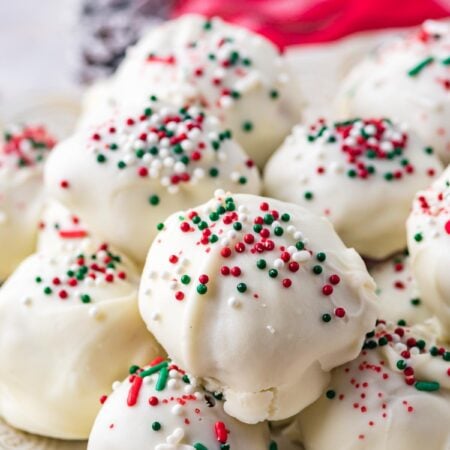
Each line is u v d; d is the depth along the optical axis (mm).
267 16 375
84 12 383
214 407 190
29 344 201
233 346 182
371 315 188
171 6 389
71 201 213
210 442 186
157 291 189
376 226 215
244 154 220
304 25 373
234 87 234
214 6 376
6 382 203
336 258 190
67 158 213
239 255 186
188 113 219
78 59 384
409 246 205
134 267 216
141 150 210
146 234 211
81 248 217
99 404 202
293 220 194
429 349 196
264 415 186
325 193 216
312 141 223
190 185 209
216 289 184
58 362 201
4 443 207
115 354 202
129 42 375
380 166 216
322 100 305
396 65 244
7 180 250
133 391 191
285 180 222
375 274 220
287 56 323
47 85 395
